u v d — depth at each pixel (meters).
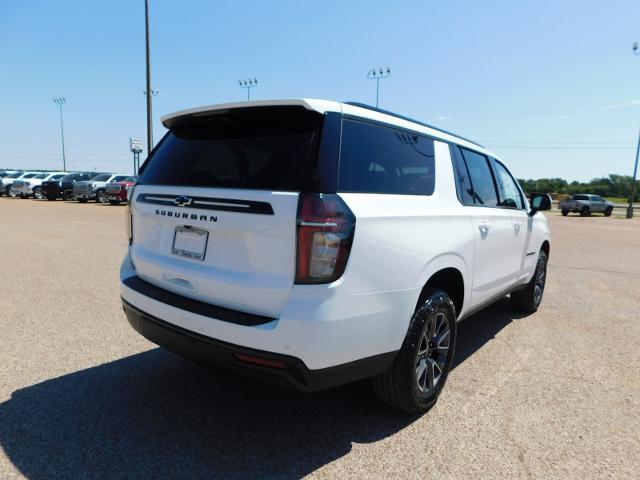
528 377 3.64
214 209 2.42
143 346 3.99
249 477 2.30
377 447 2.61
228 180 2.46
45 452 2.45
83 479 2.24
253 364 2.27
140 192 2.99
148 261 2.83
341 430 2.78
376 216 2.42
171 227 2.72
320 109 2.37
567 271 8.74
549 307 5.89
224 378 3.44
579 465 2.49
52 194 28.34
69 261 7.68
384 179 2.66
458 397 3.26
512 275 4.48
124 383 3.30
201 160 2.68
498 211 4.02
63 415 2.84
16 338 4.08
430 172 3.12
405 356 2.71
